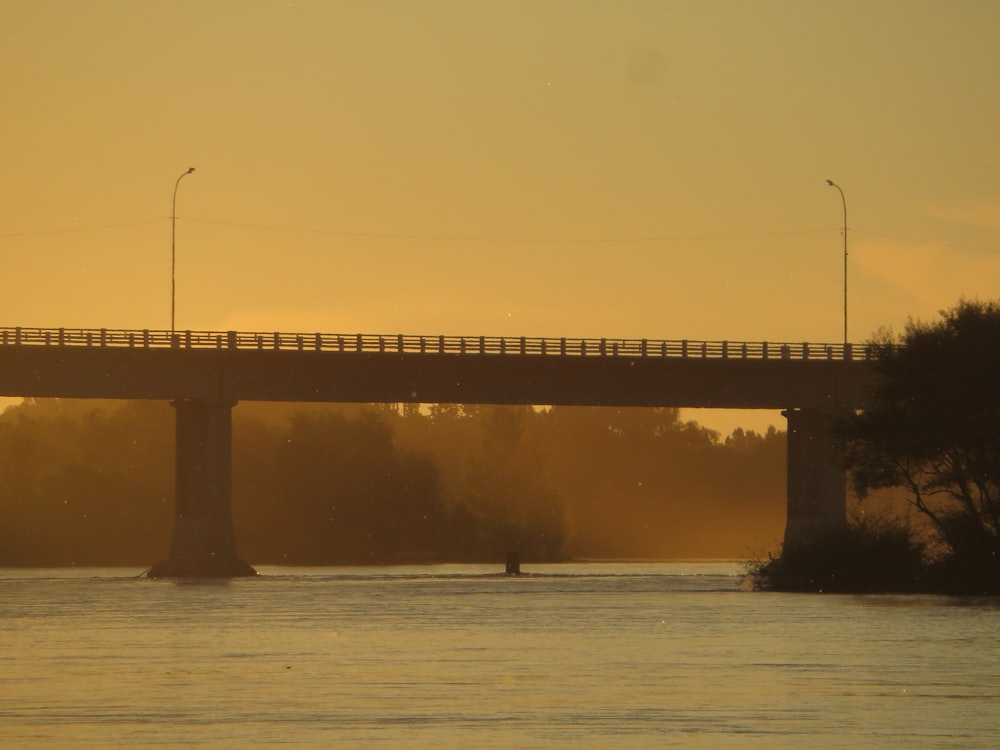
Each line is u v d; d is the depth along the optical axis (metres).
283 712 109.94
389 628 185.75
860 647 156.75
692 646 158.50
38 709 111.81
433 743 97.06
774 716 107.75
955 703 113.94
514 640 167.12
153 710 110.94
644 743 97.12
